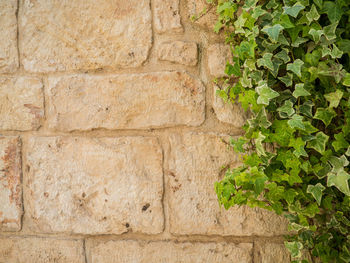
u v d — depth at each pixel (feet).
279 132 3.92
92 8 4.96
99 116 5.03
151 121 4.94
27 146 5.19
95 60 4.99
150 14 4.86
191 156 4.88
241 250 4.85
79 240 5.16
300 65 3.82
